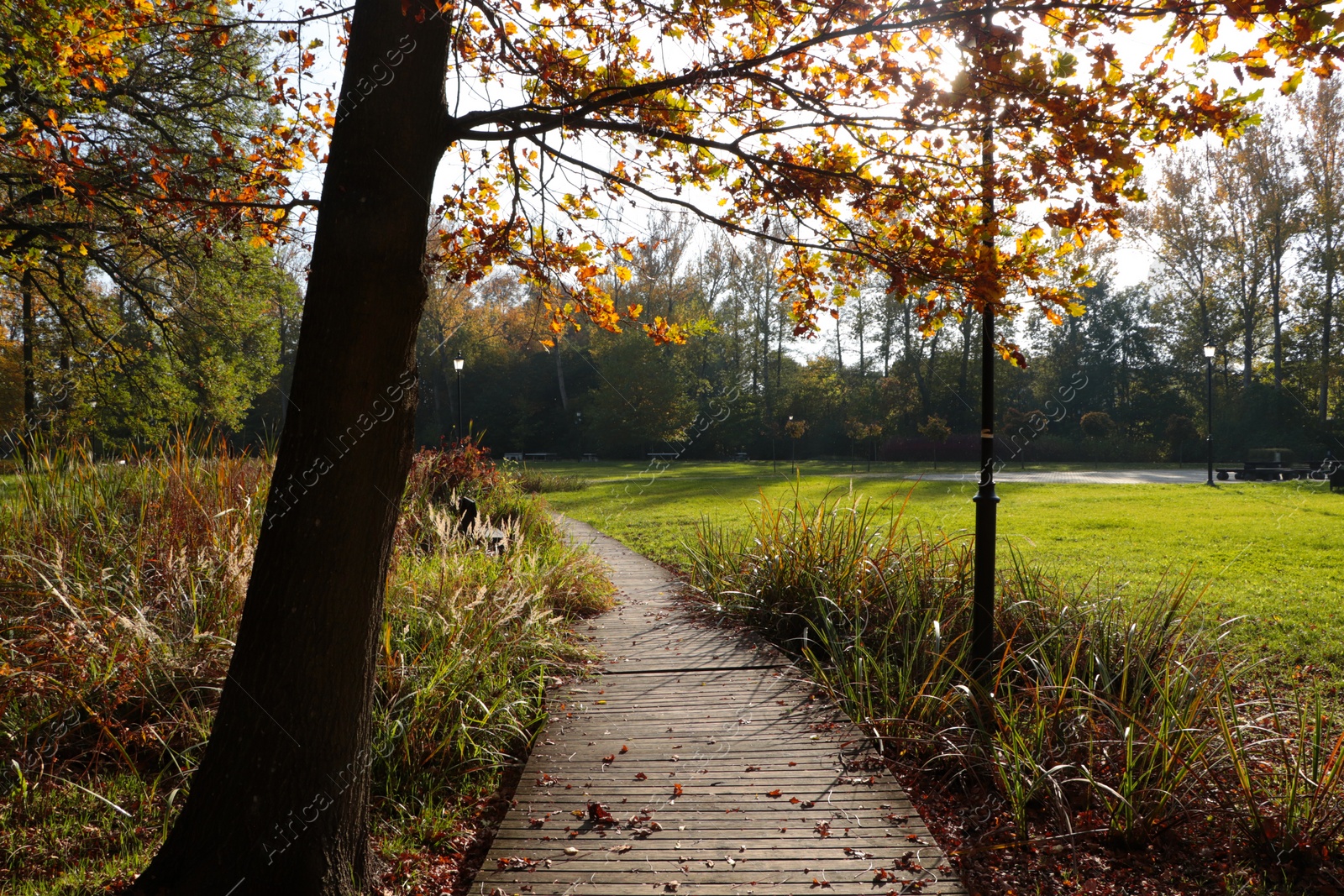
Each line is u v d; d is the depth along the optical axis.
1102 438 39.19
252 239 3.96
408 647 5.01
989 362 4.85
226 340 15.88
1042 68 2.70
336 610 2.68
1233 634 6.82
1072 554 10.97
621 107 3.62
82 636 4.29
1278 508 16.48
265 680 2.65
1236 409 38.12
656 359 39.62
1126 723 4.25
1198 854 3.47
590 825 3.55
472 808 3.96
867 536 7.34
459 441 14.71
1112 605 5.65
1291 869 3.33
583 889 3.03
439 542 6.92
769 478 27.66
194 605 4.70
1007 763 3.90
